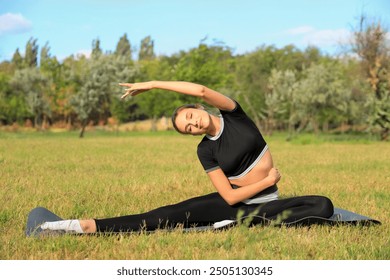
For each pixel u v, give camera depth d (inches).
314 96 2743.6
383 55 2377.0
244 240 312.3
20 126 4114.2
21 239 328.5
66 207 443.5
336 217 372.2
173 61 5260.8
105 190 556.7
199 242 320.8
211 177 353.7
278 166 917.2
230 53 4160.9
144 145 1689.2
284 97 3088.1
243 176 352.2
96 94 2933.1
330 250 306.3
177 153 1266.0
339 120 3592.5
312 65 2977.4
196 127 342.6
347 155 1237.7
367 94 2508.6
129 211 434.3
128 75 3134.8
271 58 4279.0
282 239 321.1
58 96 4232.3
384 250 304.2
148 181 658.8
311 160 1064.8
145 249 307.3
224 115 348.5
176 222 354.9
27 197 497.0
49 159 1024.9
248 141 344.8
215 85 3412.9
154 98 3909.9
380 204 483.5
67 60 5319.9
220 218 360.5
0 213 410.3
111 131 3772.1
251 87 3959.2
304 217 350.6
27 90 3892.7
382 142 2194.9
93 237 331.6
